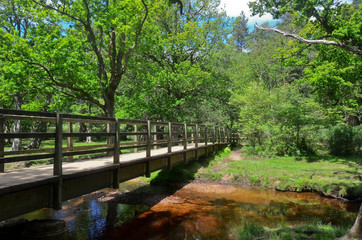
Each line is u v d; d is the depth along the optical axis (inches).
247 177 480.1
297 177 450.9
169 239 232.7
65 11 554.3
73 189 197.0
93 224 266.4
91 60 600.4
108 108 573.9
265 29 282.7
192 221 281.6
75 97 523.2
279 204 350.6
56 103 506.0
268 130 708.0
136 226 264.7
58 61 460.8
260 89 797.9
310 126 676.7
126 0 521.7
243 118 820.0
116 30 532.7
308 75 620.1
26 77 457.7
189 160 494.0
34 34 516.4
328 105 666.2
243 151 823.1
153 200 363.3
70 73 483.2
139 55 729.6
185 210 321.4
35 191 164.6
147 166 312.3
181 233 246.7
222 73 948.0
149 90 724.0
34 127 820.0
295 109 658.8
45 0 542.6
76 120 197.0
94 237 233.3
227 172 515.8
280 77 1353.3
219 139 758.5
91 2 549.0
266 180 454.6
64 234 194.9
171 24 888.3
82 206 329.4
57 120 178.2
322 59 624.4
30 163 512.4
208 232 249.6
